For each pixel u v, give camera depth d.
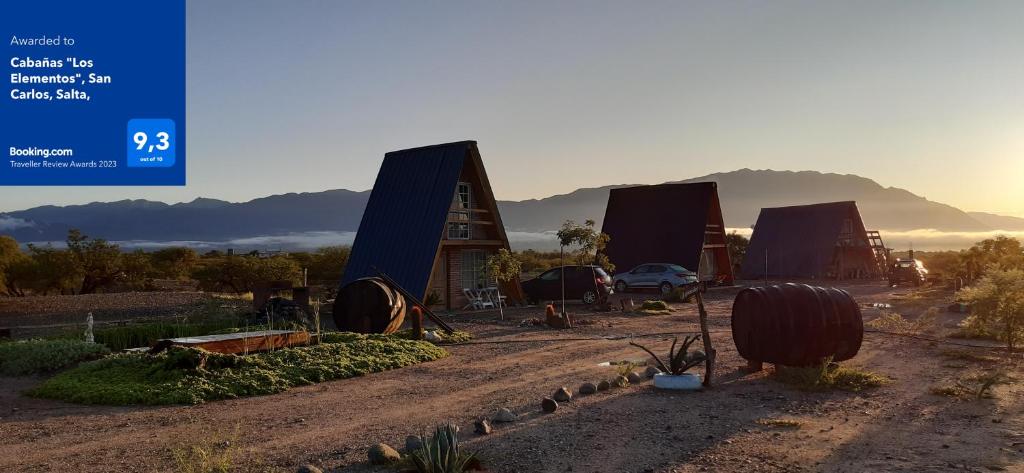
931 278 44.25
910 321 20.38
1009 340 14.14
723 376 11.72
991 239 41.25
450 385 11.35
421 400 10.18
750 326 11.84
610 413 9.07
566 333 18.50
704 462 6.93
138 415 9.35
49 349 13.10
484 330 19.19
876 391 10.36
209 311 19.36
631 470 6.71
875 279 52.81
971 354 13.48
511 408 9.48
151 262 49.28
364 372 12.42
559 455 7.23
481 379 11.85
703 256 41.88
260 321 17.66
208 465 6.84
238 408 9.77
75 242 40.72
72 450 7.68
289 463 7.07
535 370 12.70
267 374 11.34
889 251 56.06
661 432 8.09
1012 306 13.90
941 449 7.30
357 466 6.95
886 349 14.69
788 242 55.31
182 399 10.06
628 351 15.04
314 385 11.47
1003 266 36.34
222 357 11.58
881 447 7.41
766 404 9.54
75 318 22.66
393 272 24.17
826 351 11.31
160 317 20.86
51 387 10.75
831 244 52.75
